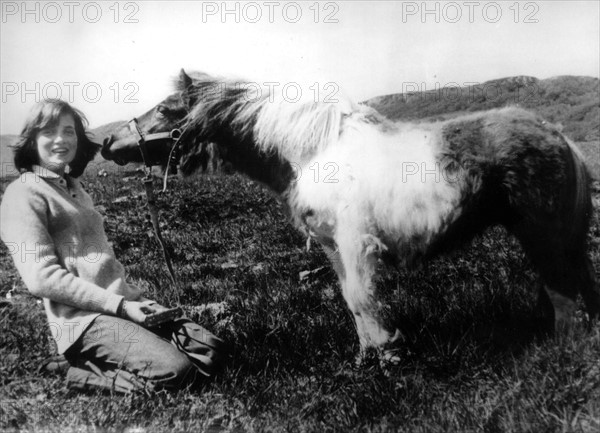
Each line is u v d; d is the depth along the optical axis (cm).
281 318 407
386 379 315
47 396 317
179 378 318
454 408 286
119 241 622
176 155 369
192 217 676
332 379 323
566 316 347
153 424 293
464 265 466
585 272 360
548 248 347
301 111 349
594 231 500
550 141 334
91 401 306
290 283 478
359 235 336
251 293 471
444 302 407
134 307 324
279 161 363
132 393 308
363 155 339
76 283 318
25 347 371
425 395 302
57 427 291
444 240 351
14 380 335
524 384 291
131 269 550
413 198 336
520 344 348
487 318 379
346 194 335
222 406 310
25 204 317
